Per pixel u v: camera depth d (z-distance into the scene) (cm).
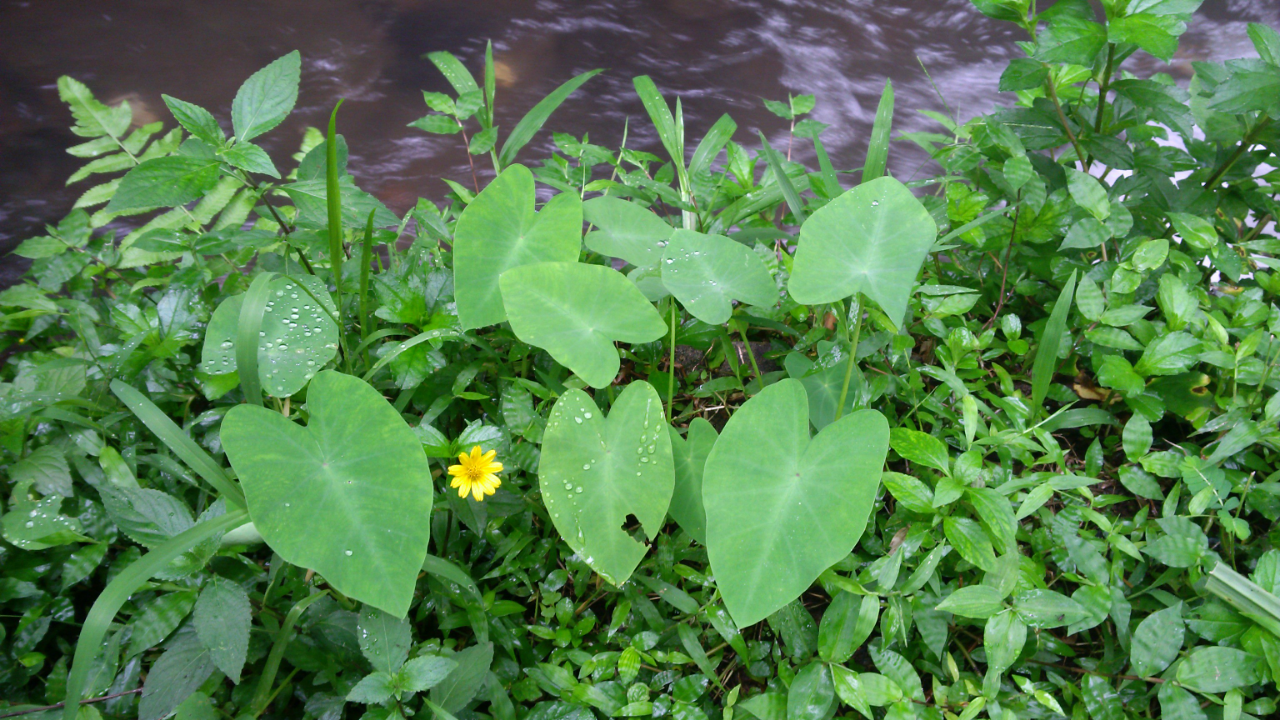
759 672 65
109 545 65
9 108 205
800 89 251
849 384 68
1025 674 65
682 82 249
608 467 58
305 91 227
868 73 261
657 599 69
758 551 54
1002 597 60
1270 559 61
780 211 104
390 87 232
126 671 61
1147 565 69
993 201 84
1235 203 81
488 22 258
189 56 229
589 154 90
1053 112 78
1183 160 82
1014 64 74
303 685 64
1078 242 71
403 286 71
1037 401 69
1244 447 67
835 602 62
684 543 68
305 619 63
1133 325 74
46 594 63
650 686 65
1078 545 65
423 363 69
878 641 65
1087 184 71
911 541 63
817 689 60
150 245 72
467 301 64
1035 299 84
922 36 277
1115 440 77
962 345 73
